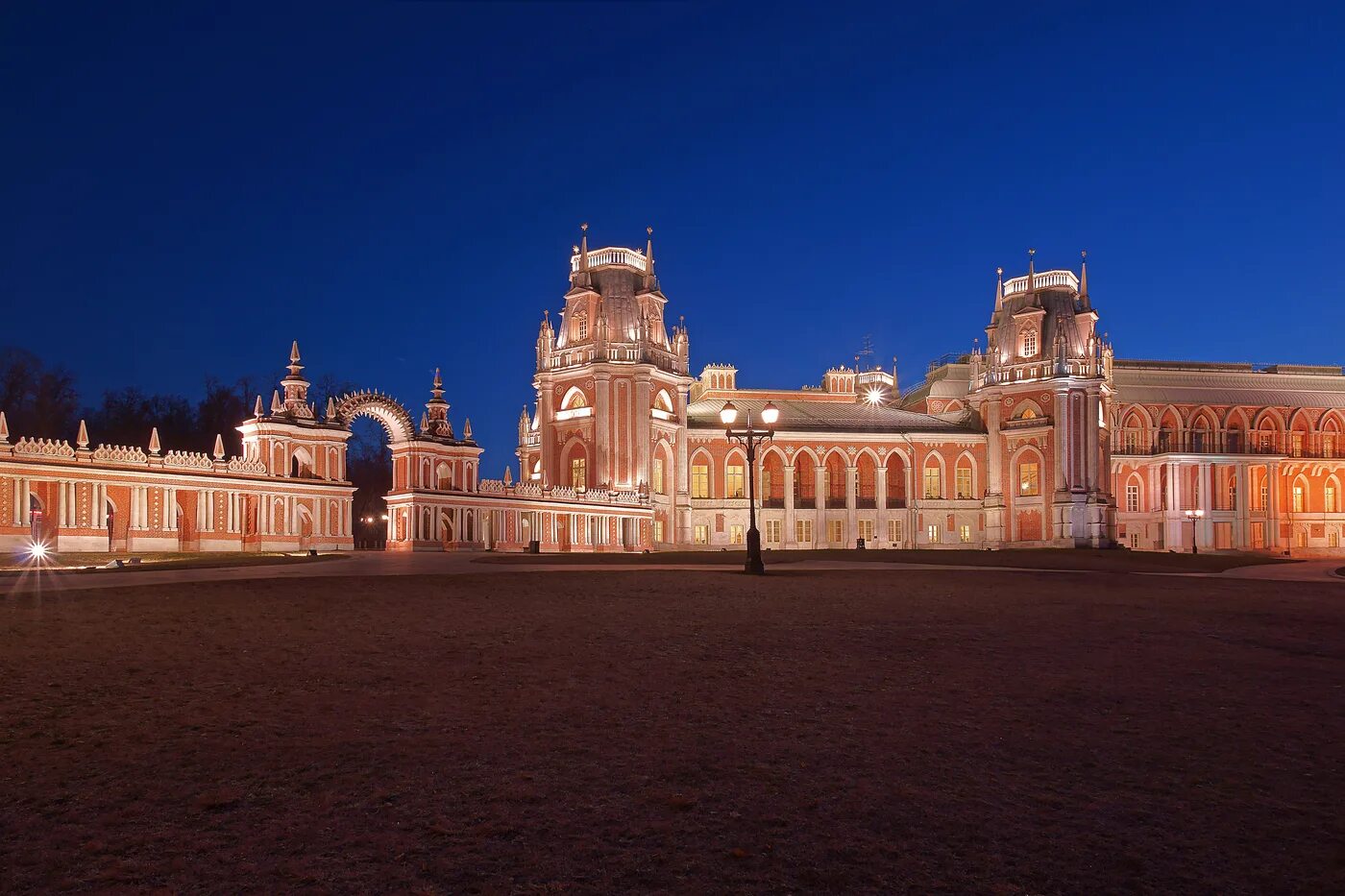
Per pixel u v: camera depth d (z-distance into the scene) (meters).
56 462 43.25
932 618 21.98
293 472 55.91
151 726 11.48
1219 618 22.47
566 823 8.38
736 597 25.98
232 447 90.75
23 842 7.90
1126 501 106.62
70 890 7.03
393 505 61.47
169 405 91.38
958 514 94.31
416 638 18.00
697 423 91.81
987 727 11.68
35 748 10.53
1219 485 106.06
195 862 7.52
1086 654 16.95
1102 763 10.23
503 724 11.65
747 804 8.88
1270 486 106.06
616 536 76.81
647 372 81.75
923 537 94.06
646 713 12.29
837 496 95.00
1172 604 25.88
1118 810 8.81
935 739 11.09
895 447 94.75
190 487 48.59
